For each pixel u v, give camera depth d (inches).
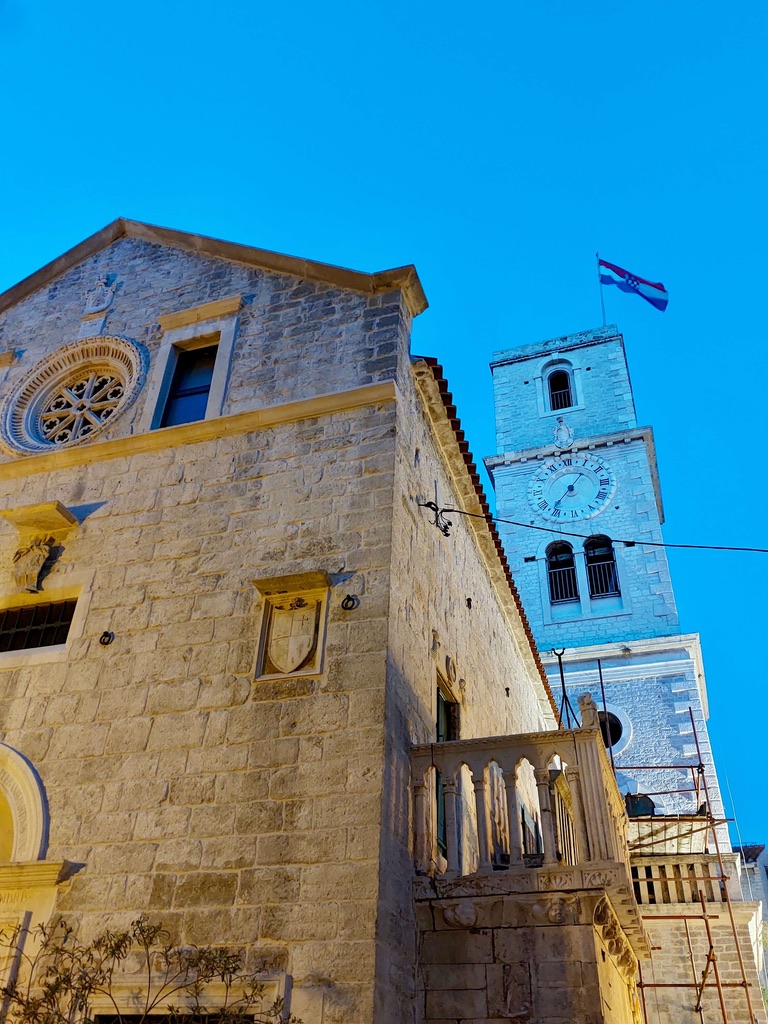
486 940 334.0
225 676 364.8
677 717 1113.4
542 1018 314.8
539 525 1425.9
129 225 606.2
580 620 1290.6
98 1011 303.1
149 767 351.9
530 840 627.8
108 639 394.0
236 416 447.5
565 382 1700.3
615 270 1700.3
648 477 1414.9
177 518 426.6
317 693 346.9
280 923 301.6
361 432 421.1
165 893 320.2
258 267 536.4
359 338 467.2
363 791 319.0
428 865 344.8
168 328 529.3
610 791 415.8
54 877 331.3
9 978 314.8
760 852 1768.0
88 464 471.5
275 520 406.3
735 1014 722.2
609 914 344.8
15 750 373.4
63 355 548.1
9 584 436.8
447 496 530.6
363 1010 277.6
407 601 394.6
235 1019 279.6
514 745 363.9
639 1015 562.9
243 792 333.1
